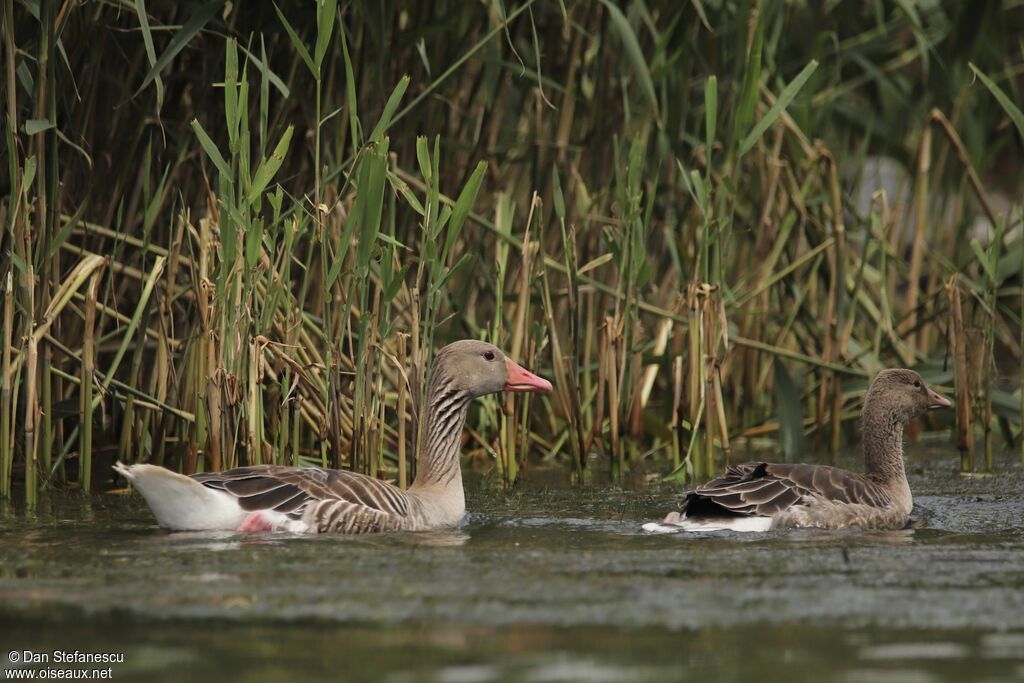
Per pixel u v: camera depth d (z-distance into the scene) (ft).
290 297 44.68
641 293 60.70
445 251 44.37
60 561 32.45
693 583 30.35
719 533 38.52
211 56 48.88
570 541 36.52
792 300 67.05
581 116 60.13
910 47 71.31
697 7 50.44
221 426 43.55
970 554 34.58
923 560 33.53
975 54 66.69
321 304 51.98
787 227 59.93
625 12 56.18
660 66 54.75
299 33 49.62
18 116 45.27
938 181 68.95
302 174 52.31
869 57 68.64
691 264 58.80
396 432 53.11
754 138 49.29
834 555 34.22
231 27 44.96
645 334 61.16
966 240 68.03
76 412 46.24
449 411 42.27
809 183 60.64
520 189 61.00
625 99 54.80
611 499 45.55
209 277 45.98
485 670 23.48
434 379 42.55
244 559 32.86
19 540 35.53
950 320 56.18
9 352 42.09
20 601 28.19
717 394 51.65
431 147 55.67
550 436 57.82
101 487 45.52
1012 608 28.14
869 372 60.34
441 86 55.26
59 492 44.57
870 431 44.88
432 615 27.25
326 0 40.45
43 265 43.21
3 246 45.14
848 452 58.65
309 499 37.52
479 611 27.53
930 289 68.28
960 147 59.72
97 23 45.16
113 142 49.55
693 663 24.06
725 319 51.37
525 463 50.55
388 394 54.90
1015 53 81.92
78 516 39.88
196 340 46.47
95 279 44.50
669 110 57.72
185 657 24.21
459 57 54.85
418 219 54.85
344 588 29.55
